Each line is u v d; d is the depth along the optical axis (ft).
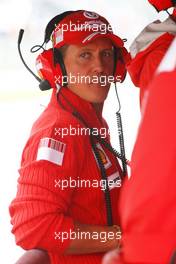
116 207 14.79
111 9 85.20
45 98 72.79
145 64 13.75
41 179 13.89
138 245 8.39
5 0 87.35
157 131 8.47
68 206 14.19
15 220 14.17
